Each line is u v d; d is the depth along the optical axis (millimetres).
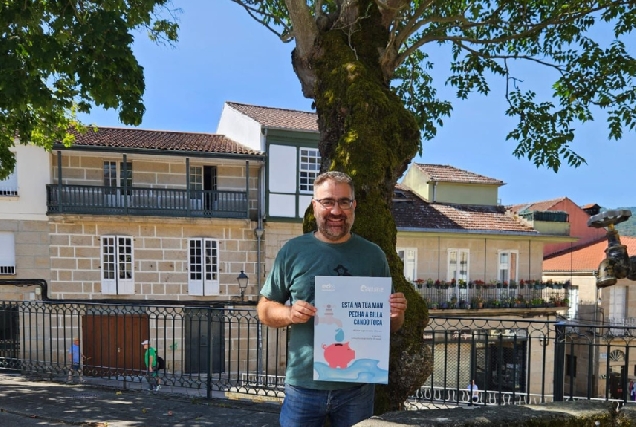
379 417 2484
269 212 16953
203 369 14742
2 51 4977
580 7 5543
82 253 15508
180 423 4336
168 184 16781
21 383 6098
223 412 4707
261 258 17047
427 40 5059
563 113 6219
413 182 22469
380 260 2609
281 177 17109
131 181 16469
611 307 20844
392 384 3508
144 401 5125
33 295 15047
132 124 5836
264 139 17047
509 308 17500
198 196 17062
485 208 20688
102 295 15594
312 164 17531
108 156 15922
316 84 4246
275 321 2494
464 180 20734
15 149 15000
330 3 5953
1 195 14922
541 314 17984
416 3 6328
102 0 5270
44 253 15258
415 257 17656
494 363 14930
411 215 18516
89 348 14711
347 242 2588
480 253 18250
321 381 2486
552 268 23594
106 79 5441
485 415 2547
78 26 5117
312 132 17219
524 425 2523
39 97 5367
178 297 16188
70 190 15359
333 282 2447
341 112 3926
